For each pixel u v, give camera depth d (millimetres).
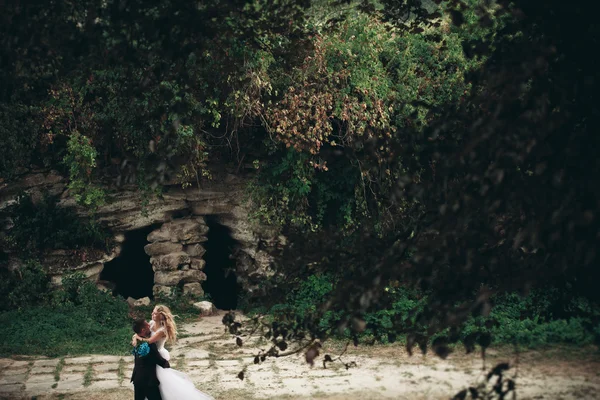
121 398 11438
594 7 4719
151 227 18859
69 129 17078
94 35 5496
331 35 15273
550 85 4969
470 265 4953
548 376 6375
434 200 5453
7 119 16609
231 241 19719
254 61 14297
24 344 14594
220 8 5824
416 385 8891
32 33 5492
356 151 6227
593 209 4441
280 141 17203
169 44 5473
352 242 6027
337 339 14148
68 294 16984
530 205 4934
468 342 5168
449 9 5844
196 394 10008
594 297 5547
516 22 5477
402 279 5336
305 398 10711
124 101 14969
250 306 6320
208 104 15703
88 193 17234
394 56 16562
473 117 5715
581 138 4766
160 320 10086
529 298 13219
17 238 17266
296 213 18203
